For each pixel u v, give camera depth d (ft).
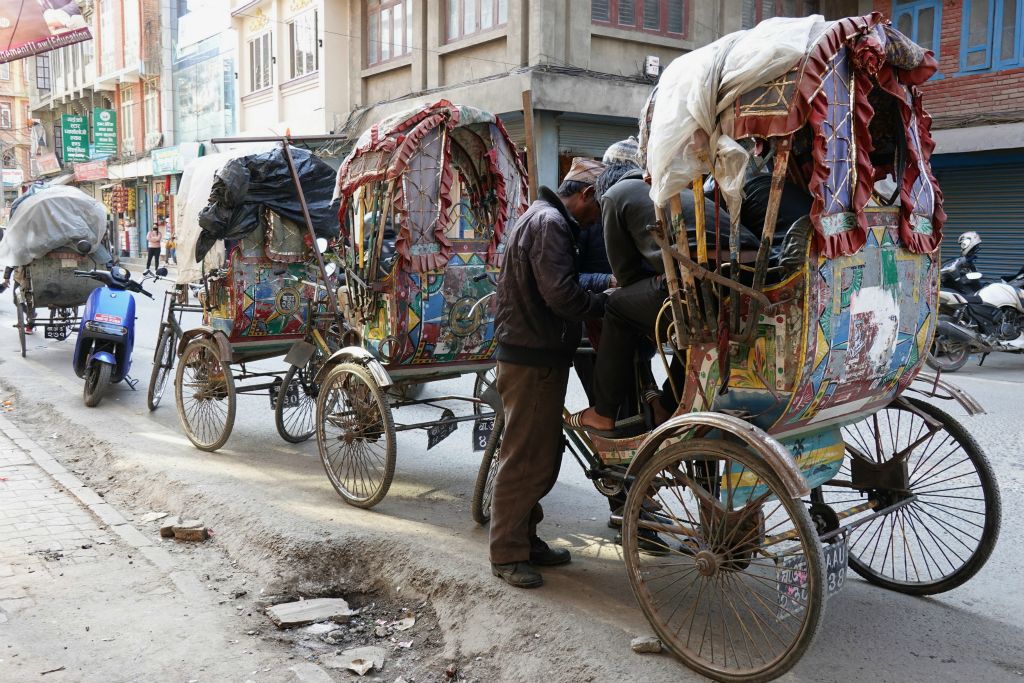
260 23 77.66
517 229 12.60
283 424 21.40
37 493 17.38
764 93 9.18
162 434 22.39
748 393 10.19
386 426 15.80
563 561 13.57
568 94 47.09
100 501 16.93
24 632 11.73
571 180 12.99
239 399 27.43
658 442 10.92
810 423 10.84
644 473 10.85
